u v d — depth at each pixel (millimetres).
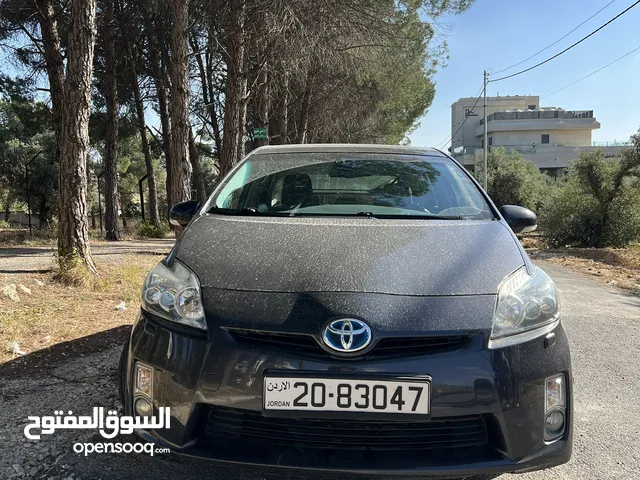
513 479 2566
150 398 2193
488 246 2580
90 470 2514
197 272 2355
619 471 2676
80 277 6270
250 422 2115
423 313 2102
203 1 10523
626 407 3545
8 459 2549
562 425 2199
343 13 10852
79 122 6480
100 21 14375
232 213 3129
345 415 2020
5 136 23234
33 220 29406
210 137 23422
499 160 33875
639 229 17203
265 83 12727
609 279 10258
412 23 14133
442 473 1992
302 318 2088
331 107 18250
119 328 4734
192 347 2137
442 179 3510
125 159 33500
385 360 2037
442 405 2023
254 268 2342
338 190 3383
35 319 4777
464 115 68062
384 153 3844
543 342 2207
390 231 2715
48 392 3311
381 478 2096
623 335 5484
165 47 16719
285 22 9781
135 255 10062
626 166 17031
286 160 3740
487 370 2061
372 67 13898
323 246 2514
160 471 2541
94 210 31859
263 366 2055
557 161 56000
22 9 12312
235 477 2502
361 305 2102
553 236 18516
